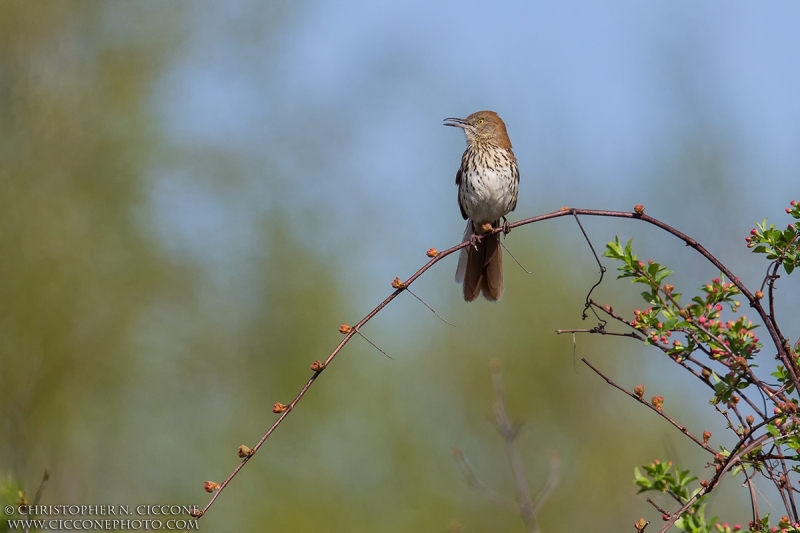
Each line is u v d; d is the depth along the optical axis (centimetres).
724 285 552
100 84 1562
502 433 834
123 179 1545
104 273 1517
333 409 1611
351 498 1589
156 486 1484
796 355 531
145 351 1530
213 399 1574
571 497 1694
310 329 1623
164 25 1603
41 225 1479
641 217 554
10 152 1510
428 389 1747
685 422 1683
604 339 1786
